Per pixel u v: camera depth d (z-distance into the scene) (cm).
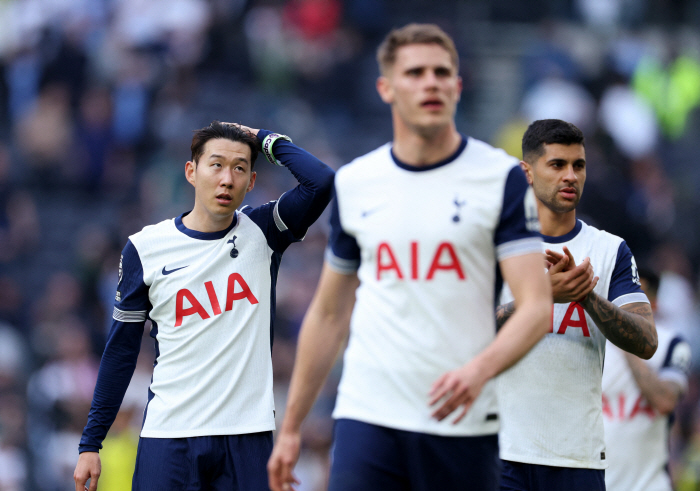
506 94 6575
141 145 5425
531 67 5931
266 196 4781
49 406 3538
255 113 5709
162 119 5494
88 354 3928
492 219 1159
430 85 1154
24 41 5631
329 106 5975
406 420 1183
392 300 1190
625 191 5191
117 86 5475
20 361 4228
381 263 1198
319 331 1274
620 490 1898
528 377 1510
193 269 1548
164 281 1548
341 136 5909
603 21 6919
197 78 5803
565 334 1506
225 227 1580
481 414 1188
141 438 1546
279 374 3709
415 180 1191
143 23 5659
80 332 4000
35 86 5528
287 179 5153
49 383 3556
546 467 1498
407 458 1190
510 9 7006
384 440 1195
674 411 1988
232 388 1521
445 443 1177
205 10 5866
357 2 6300
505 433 1523
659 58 6412
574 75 5803
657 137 6209
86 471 1567
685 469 3228
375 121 6091
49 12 5594
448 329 1170
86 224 5219
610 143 5353
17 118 5547
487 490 1192
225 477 1516
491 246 1177
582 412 1503
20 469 3547
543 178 1530
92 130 5372
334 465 1223
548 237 1559
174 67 5634
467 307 1173
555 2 7012
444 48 1173
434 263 1171
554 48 5856
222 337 1534
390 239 1188
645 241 4744
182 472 1505
